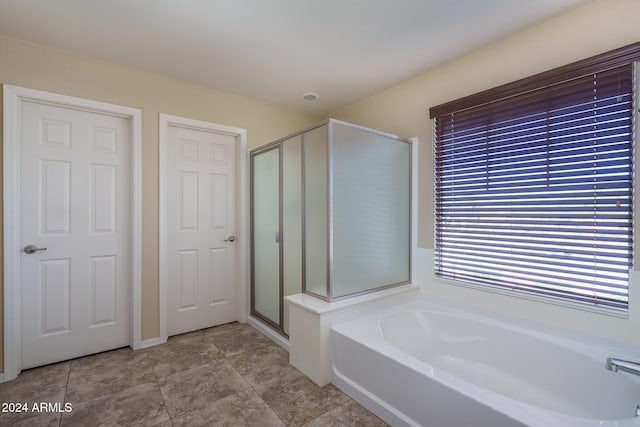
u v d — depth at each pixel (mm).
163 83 2639
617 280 1662
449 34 2043
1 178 2012
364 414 1714
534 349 1860
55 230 2250
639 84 1575
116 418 1673
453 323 2236
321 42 2135
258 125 3209
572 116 1807
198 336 2797
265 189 2918
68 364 2252
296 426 1616
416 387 1500
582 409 1624
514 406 1222
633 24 1604
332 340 2021
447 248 2459
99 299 2430
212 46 2180
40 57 2137
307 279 2369
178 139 2811
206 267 2980
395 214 2588
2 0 1678
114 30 1979
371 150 2412
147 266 2566
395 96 2846
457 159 2387
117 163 2492
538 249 1947
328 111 3539
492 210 2172
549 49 1893
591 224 1738
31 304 2168
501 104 2117
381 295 2371
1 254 2018
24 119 2133
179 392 1915
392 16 1848
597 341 1712
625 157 1624
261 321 2963
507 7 1764
